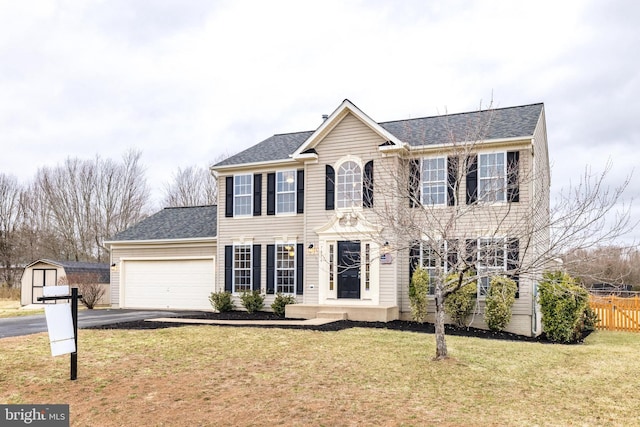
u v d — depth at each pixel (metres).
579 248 9.71
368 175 17.50
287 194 19.81
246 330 13.56
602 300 18.88
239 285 20.50
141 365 9.75
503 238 10.70
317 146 18.72
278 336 12.63
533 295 15.80
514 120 17.36
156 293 23.03
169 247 22.88
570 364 10.50
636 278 25.19
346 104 17.80
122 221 49.66
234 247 20.62
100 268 29.88
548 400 7.84
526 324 15.60
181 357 10.38
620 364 10.59
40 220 50.09
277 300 18.69
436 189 16.23
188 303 22.34
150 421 7.09
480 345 12.20
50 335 8.31
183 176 54.97
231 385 8.51
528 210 12.77
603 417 7.07
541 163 18.02
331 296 17.89
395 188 13.78
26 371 9.32
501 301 15.25
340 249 17.95
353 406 7.42
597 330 18.50
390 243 16.56
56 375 9.09
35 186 51.25
